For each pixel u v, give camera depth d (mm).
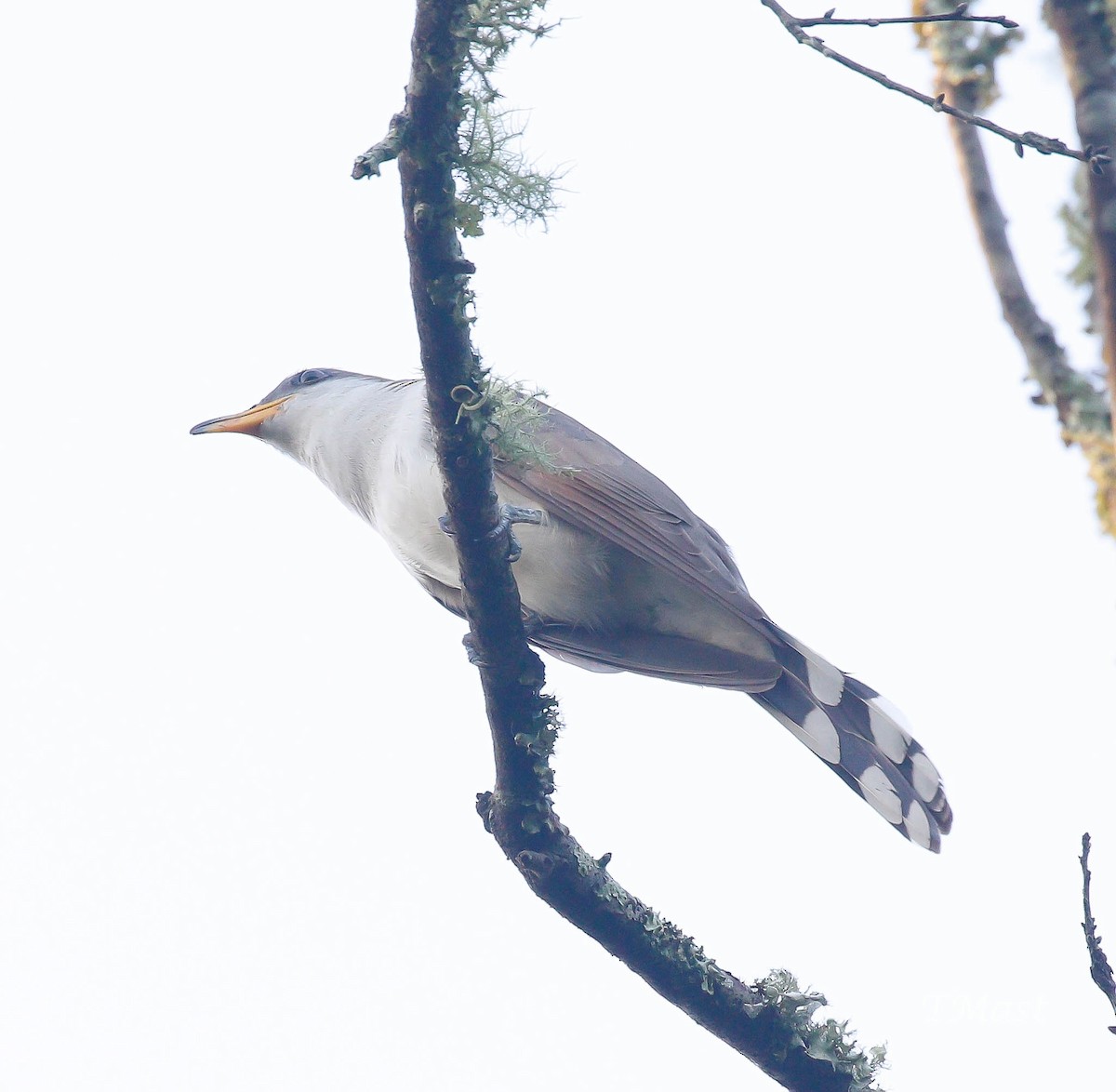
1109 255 6473
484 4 5973
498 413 7184
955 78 8914
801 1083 7449
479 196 6355
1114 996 5789
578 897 7582
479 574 7359
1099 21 6859
